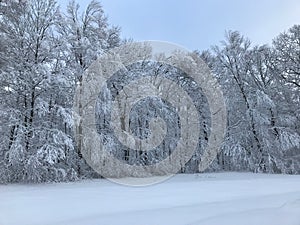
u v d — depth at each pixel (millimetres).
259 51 24703
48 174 14219
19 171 13812
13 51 15016
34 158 13234
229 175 18328
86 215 5852
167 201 7652
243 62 23984
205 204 7070
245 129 22359
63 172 14289
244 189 10430
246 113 22391
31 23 15516
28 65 14602
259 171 20781
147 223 5141
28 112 14820
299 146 21031
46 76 14453
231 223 5086
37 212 6188
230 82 23562
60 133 13914
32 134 14195
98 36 19406
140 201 7684
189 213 5941
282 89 24188
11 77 14008
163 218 5500
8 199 8117
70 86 15531
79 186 12289
